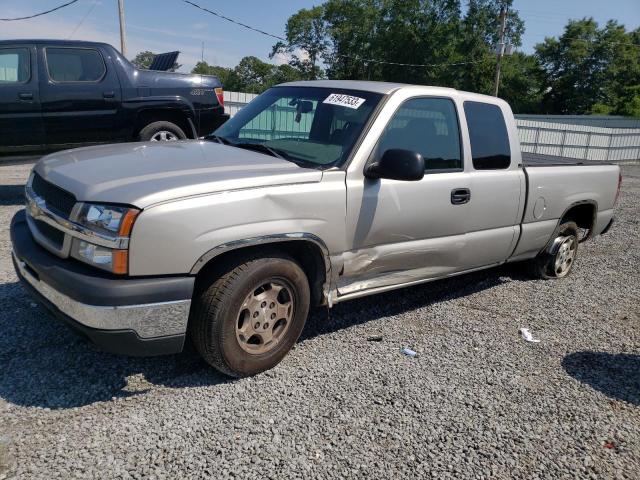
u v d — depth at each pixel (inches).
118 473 99.5
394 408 126.7
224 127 181.5
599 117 1524.4
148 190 114.8
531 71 2409.0
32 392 122.1
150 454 105.1
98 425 112.6
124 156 140.9
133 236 110.7
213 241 118.4
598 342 174.2
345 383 135.7
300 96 171.9
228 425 115.6
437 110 167.2
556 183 210.1
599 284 235.3
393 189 151.2
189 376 133.7
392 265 159.2
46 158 149.2
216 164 134.3
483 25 2074.3
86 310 110.1
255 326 131.6
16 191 342.0
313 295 147.7
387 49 2197.3
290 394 129.0
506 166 189.0
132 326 112.2
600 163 241.6
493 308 196.7
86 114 316.8
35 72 302.7
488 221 183.5
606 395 141.3
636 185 629.3
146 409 119.2
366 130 147.9
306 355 148.9
